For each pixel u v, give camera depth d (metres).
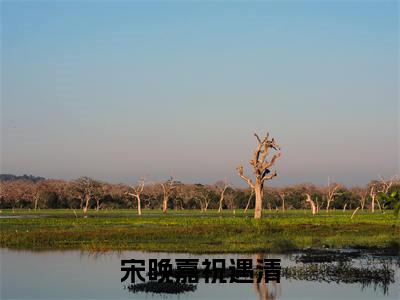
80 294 24.11
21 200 153.12
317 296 23.41
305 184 170.12
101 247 41.62
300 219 71.94
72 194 143.62
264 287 25.61
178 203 157.62
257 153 78.94
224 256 37.03
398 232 54.59
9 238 46.66
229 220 69.31
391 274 28.84
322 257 36.34
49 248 41.88
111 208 154.00
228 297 23.20
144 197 160.25
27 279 28.36
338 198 156.50
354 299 22.78
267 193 165.38
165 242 44.81
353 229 56.94
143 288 25.11
